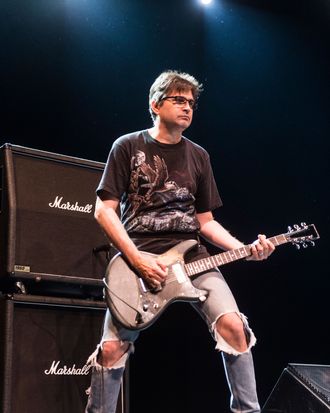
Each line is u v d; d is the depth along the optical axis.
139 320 2.82
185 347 5.91
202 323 5.97
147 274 2.84
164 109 3.05
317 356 5.79
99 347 2.89
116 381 2.90
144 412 5.70
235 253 3.00
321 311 5.84
